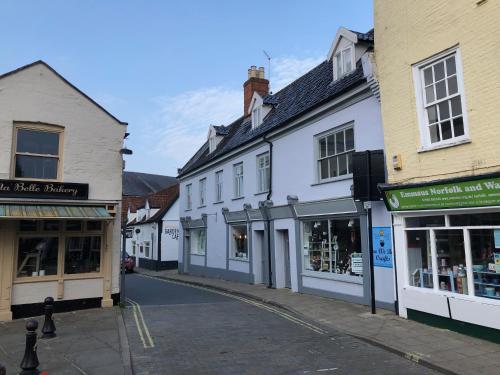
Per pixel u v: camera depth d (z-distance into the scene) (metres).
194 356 7.20
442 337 7.76
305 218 13.85
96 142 12.27
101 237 12.15
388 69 9.83
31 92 11.52
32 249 11.16
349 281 11.77
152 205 35.12
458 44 8.15
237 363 6.77
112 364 6.84
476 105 7.73
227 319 10.34
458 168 8.05
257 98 19.12
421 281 9.13
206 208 22.78
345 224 12.25
